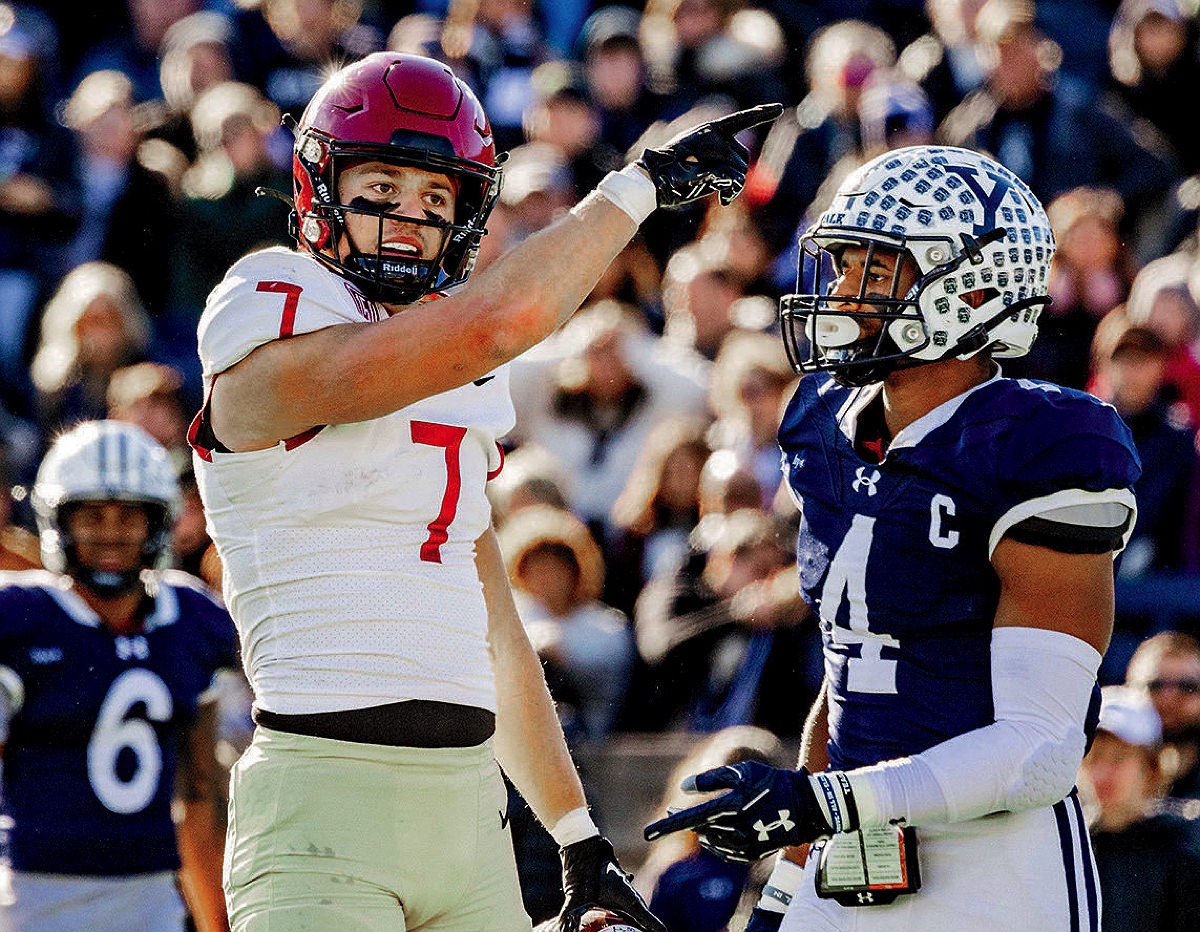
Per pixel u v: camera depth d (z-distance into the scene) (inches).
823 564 385.7
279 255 358.0
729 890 596.4
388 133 357.4
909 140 984.3
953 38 1072.8
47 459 575.2
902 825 357.1
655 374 877.8
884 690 377.7
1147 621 800.3
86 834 553.6
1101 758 620.4
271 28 1132.5
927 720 373.4
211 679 582.6
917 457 372.8
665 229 1004.6
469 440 366.6
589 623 722.2
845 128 1016.9
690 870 601.6
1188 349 872.9
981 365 385.4
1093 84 1096.2
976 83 1056.2
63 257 1040.8
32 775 554.6
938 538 368.8
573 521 744.3
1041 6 1182.3
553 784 401.1
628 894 396.8
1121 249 942.4
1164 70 1053.8
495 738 402.0
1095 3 1200.2
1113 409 371.2
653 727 721.0
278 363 343.6
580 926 390.6
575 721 673.6
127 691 562.9
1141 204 997.8
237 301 350.9
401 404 342.6
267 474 353.7
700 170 358.3
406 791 354.6
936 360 376.2
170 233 985.5
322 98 367.2
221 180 988.6
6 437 853.8
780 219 998.4
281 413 345.4
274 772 354.6
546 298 343.0
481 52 1114.1
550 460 803.4
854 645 382.9
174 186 990.4
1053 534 358.3
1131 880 613.3
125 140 1065.5
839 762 388.8
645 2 1239.5
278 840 353.1
